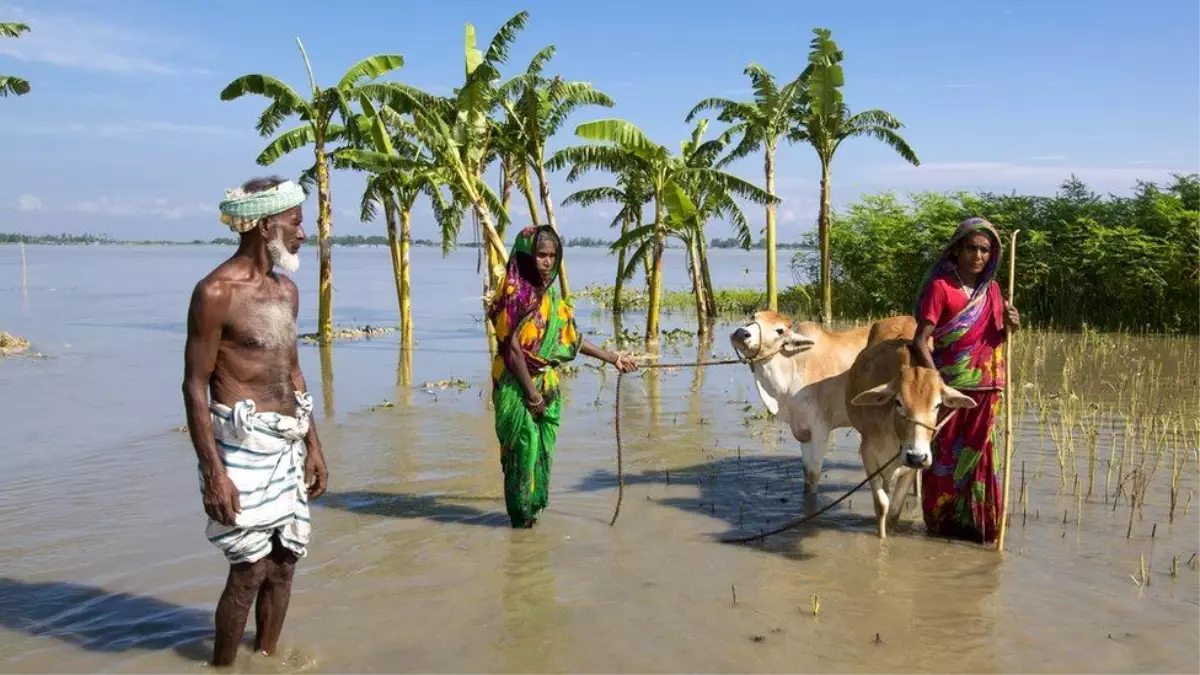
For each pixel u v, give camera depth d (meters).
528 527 6.16
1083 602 4.88
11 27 15.86
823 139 21.28
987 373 5.80
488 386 12.12
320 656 4.27
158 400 11.06
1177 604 4.83
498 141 17.64
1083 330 18.73
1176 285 18.92
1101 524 6.14
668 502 6.82
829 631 4.55
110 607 4.82
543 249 5.91
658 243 18.39
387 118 17.73
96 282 48.41
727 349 16.78
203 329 3.86
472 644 4.40
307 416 4.20
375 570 5.37
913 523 6.38
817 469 7.00
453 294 38.31
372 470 7.66
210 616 4.71
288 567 4.20
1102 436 8.59
